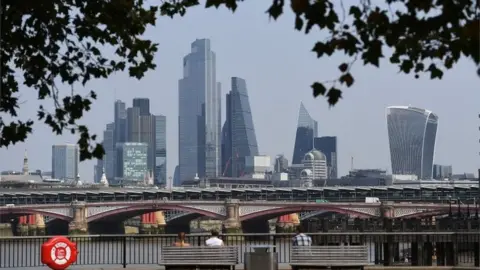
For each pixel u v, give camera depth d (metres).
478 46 20.02
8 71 32.16
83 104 31.77
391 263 57.59
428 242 58.19
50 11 31.34
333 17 21.08
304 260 47.59
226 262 47.38
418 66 23.53
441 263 58.97
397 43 21.62
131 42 32.66
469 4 20.66
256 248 49.19
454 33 22.38
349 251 47.25
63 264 48.62
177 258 48.03
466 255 61.00
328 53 21.20
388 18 20.72
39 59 31.94
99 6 31.94
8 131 31.66
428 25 20.62
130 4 31.89
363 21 21.09
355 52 21.08
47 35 31.88
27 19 31.72
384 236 60.09
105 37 32.53
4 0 30.11
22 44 31.59
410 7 20.56
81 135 30.75
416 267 54.00
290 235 59.72
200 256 47.72
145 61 32.94
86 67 32.31
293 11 20.72
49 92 32.09
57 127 31.88
